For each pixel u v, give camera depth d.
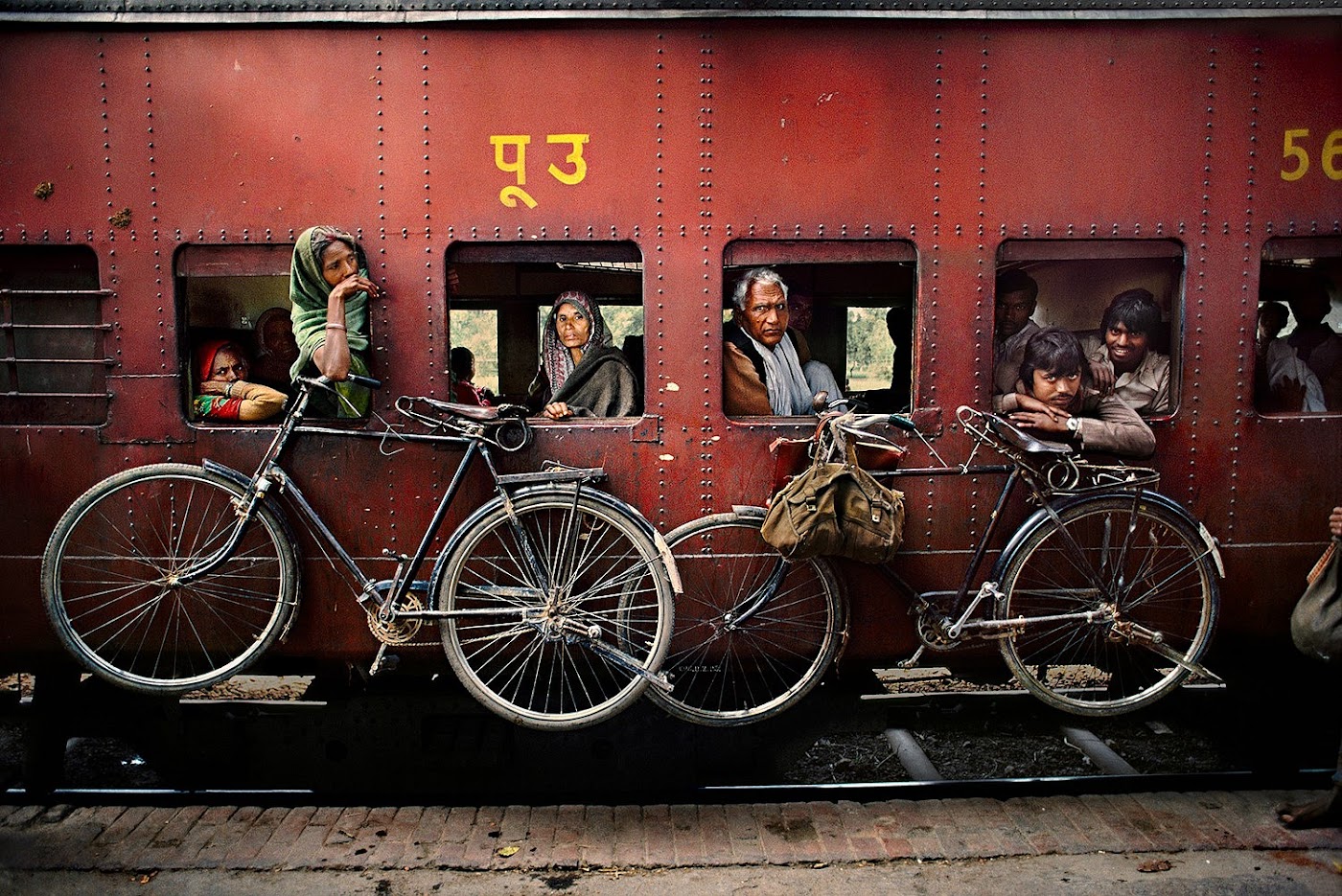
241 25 3.24
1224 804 3.52
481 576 3.34
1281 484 3.50
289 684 5.10
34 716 3.58
